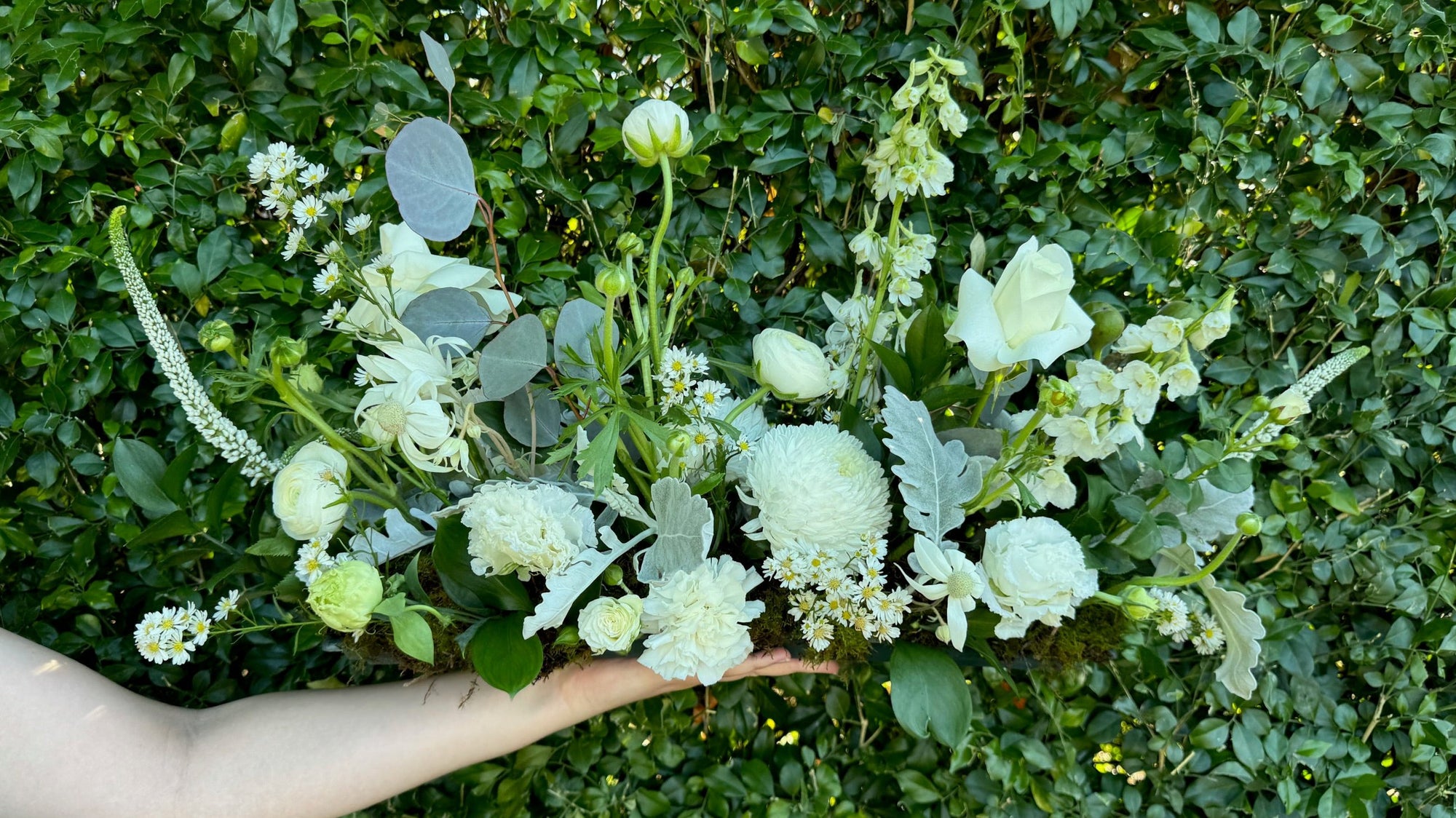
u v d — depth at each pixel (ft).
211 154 3.53
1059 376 3.44
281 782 2.28
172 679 3.79
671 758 3.88
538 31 3.30
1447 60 3.19
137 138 3.39
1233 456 2.42
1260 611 3.53
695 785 3.87
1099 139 3.37
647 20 3.34
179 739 2.32
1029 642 2.49
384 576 2.46
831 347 2.94
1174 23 3.30
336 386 3.50
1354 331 3.41
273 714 2.42
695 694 3.87
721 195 3.51
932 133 2.48
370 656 2.50
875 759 3.86
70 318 3.42
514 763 3.82
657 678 2.57
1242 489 2.31
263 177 2.66
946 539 2.52
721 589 2.15
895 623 2.26
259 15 3.32
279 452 3.54
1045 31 3.47
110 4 3.39
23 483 3.77
